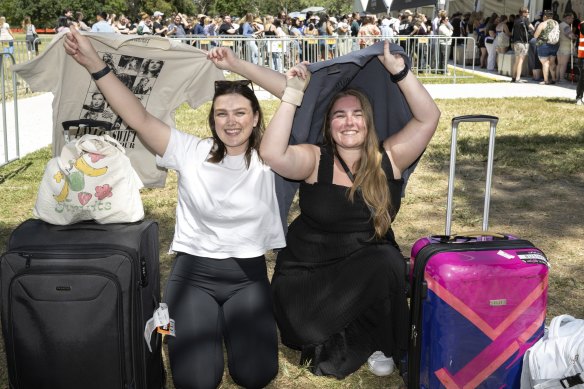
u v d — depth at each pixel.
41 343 2.56
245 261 3.07
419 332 2.78
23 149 8.95
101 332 2.56
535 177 7.30
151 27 28.09
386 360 3.32
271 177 3.10
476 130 10.25
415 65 20.66
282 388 3.19
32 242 2.66
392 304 3.05
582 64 13.19
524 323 2.71
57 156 3.05
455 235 2.97
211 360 2.96
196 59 3.20
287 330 3.25
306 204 3.16
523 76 20.19
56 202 2.76
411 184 7.04
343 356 3.27
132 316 2.61
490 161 3.20
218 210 2.99
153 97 3.25
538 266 2.69
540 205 6.26
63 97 3.15
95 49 3.12
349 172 3.10
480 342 2.70
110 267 2.57
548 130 10.23
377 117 3.35
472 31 23.97
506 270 2.65
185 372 2.93
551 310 3.93
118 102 2.90
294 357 3.50
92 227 2.78
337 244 3.12
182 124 11.04
